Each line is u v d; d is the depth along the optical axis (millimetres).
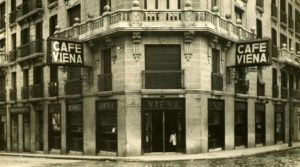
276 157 23766
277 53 35656
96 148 26781
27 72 35469
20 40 36281
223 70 27406
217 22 25562
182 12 24422
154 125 24750
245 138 30344
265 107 33688
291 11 41344
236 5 29438
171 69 24750
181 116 24656
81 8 28406
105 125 26328
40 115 33656
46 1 32406
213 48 26219
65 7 30000
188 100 24609
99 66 26656
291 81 40062
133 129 24547
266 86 33938
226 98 27703
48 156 27062
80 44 26641
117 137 25078
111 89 25609
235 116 29062
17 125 37188
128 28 24156
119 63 25141
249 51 27031
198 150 24672
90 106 27469
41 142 33469
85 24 27094
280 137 37031
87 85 27734
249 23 31406
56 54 25562
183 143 24562
